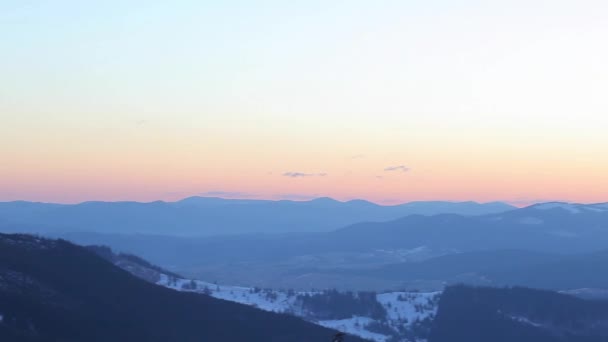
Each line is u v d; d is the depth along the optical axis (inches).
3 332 5236.2
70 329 5649.6
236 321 6737.2
